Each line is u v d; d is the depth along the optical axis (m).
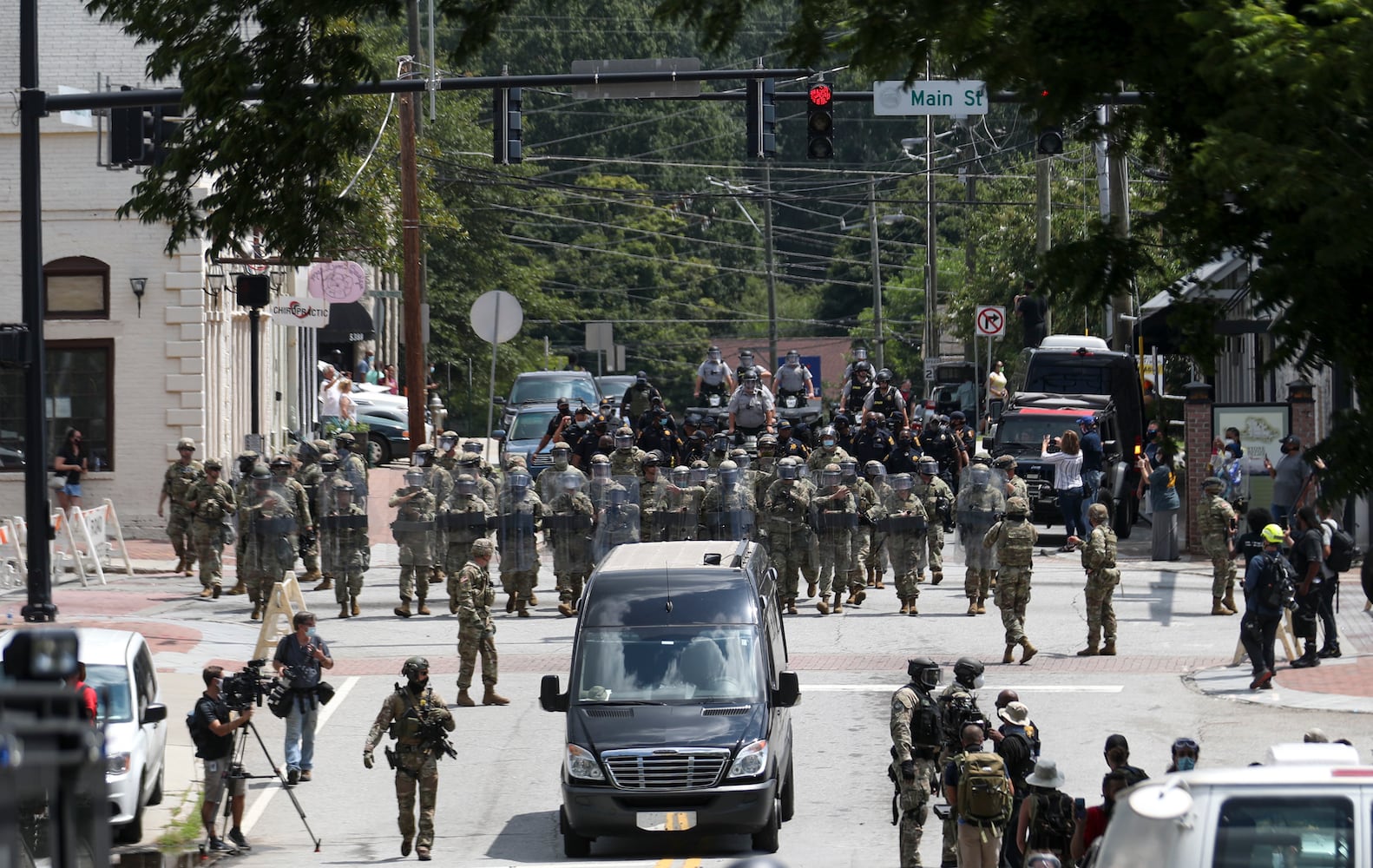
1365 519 116.44
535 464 138.00
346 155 58.53
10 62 144.25
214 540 104.50
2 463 127.94
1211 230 38.09
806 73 54.56
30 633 23.02
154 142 92.19
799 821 63.31
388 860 59.22
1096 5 37.53
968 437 141.75
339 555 100.00
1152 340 153.88
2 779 19.80
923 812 53.84
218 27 53.62
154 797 65.88
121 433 129.38
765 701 61.06
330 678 85.56
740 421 145.50
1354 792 27.34
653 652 62.38
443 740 59.62
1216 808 27.50
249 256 141.75
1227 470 120.25
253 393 113.38
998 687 80.75
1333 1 34.47
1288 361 35.59
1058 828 48.50
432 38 118.81
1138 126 41.44
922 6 39.53
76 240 128.88
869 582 112.19
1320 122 34.16
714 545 70.81
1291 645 89.44
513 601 101.75
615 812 58.28
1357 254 32.53
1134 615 98.69
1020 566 85.38
